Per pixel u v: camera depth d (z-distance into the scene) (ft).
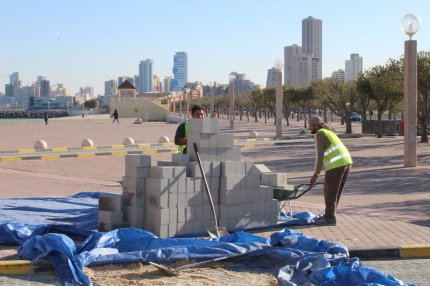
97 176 55.16
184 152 29.37
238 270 20.67
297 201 39.19
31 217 29.12
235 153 27.96
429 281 20.26
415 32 57.82
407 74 59.88
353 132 146.82
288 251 21.27
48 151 82.89
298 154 80.48
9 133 135.64
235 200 27.43
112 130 156.87
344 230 27.96
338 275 18.92
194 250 21.52
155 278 19.47
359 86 118.32
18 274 20.04
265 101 217.56
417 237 26.21
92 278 19.17
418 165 62.80
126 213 25.86
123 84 306.14
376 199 40.32
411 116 60.44
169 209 25.26
